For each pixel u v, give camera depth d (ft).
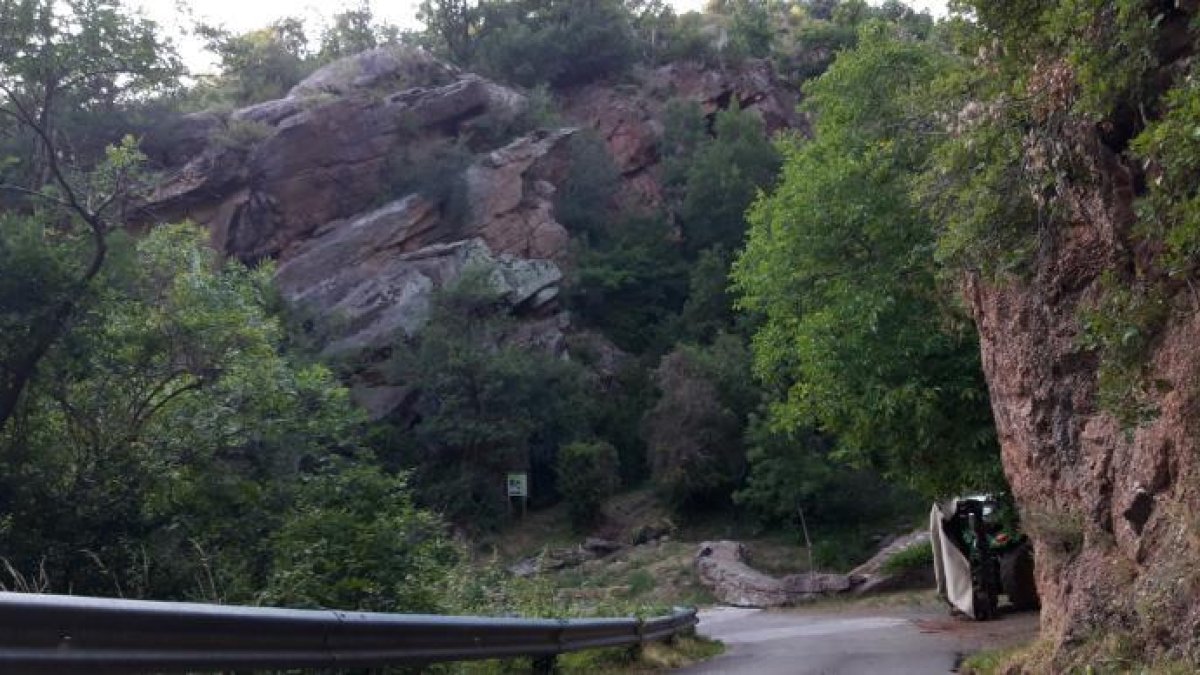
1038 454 31.53
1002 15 27.86
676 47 244.22
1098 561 27.20
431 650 27.66
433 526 44.78
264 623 20.30
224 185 174.91
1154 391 24.12
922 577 92.53
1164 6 23.70
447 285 164.76
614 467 151.23
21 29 49.32
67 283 47.60
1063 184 27.63
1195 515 22.00
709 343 177.78
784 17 290.97
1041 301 30.19
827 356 58.23
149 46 52.24
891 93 59.16
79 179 53.72
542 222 189.98
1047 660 28.60
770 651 51.06
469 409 151.23
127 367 50.80
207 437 51.57
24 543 45.14
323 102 186.80
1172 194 20.44
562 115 228.84
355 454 57.72
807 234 60.34
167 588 43.60
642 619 46.47
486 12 246.88
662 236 203.31
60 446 49.42
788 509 133.18
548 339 171.01
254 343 56.08
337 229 177.47
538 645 35.29
